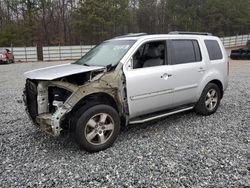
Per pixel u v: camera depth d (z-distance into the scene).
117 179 3.32
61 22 54.22
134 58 4.53
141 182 3.24
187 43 5.43
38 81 4.02
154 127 5.17
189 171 3.46
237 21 54.44
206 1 53.62
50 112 4.11
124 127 5.17
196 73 5.40
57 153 4.09
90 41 46.88
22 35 44.78
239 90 8.86
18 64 24.36
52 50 32.34
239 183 3.17
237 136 4.64
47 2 49.12
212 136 4.65
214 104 5.99
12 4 49.03
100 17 45.00
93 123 4.04
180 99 5.20
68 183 3.26
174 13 54.84
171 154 3.96
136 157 3.89
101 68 4.21
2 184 3.25
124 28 53.91
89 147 4.01
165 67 4.86
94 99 4.16
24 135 4.86
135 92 4.43
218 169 3.49
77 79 4.16
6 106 7.06
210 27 53.69
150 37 4.80
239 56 24.67
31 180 3.33
